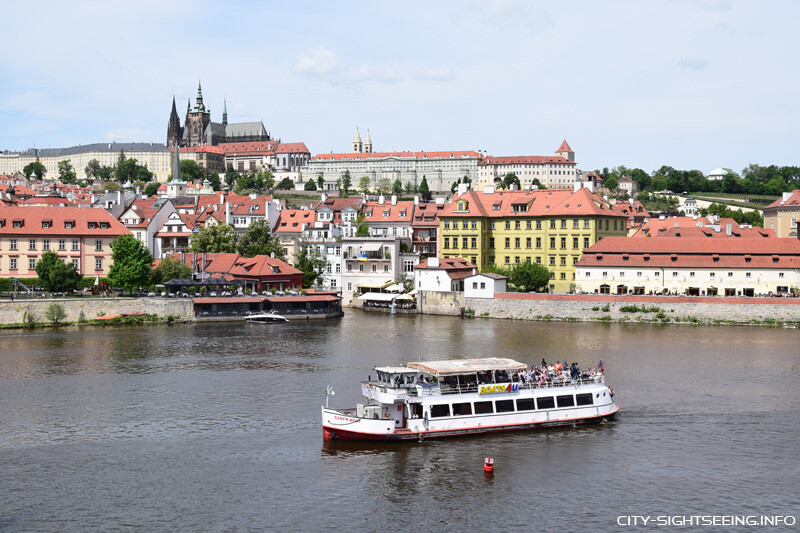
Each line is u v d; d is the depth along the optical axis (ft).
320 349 457.68
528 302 612.70
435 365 298.97
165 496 232.94
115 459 262.47
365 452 271.08
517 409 297.53
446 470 255.09
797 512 224.53
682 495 236.02
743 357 429.38
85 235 647.15
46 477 246.47
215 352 446.19
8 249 626.64
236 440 282.36
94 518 218.18
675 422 306.96
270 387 358.23
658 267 615.98
